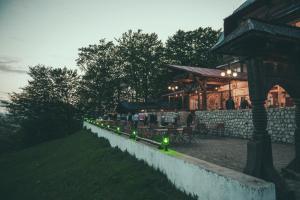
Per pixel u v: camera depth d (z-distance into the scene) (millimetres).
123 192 7703
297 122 6379
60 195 10602
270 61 5676
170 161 7043
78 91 55594
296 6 9359
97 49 56625
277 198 4727
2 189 16344
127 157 11164
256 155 5273
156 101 45656
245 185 3891
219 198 4602
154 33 48938
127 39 49469
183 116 21500
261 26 5203
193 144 12602
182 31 44656
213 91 24875
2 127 51500
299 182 5828
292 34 5461
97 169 11539
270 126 13000
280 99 18203
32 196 12523
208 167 5215
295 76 5910
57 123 44344
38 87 53688
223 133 16203
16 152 40281
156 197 6562
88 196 8875
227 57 25453
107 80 55500
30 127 44062
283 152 9602
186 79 23984
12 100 50250
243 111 14617
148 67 46125
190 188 5789
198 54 42531
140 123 23859
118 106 46500
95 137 22438
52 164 19094
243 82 21406
